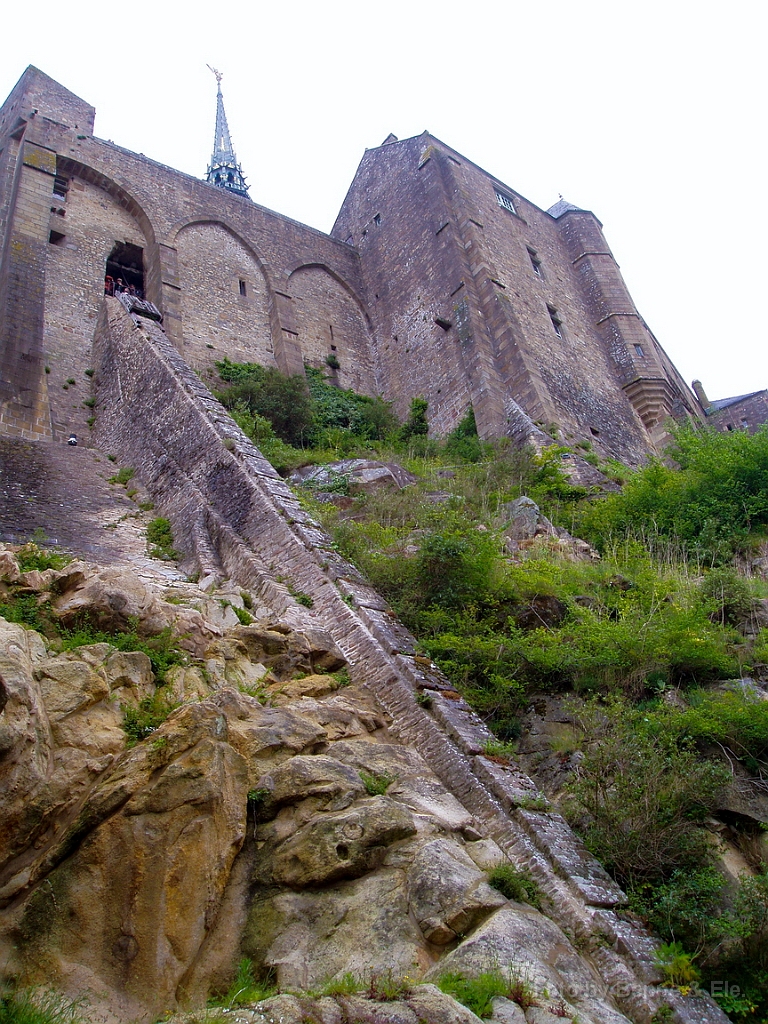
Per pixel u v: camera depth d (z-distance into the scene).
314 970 5.28
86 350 20.34
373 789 6.77
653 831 6.79
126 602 7.87
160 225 25.53
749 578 12.73
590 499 17.17
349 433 22.62
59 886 5.38
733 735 8.06
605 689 9.07
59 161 24.34
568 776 7.91
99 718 6.42
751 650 9.88
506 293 26.98
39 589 7.82
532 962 5.21
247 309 26.61
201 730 6.07
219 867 5.66
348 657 8.93
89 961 5.10
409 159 31.81
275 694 7.84
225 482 12.52
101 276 23.12
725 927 6.04
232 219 28.23
